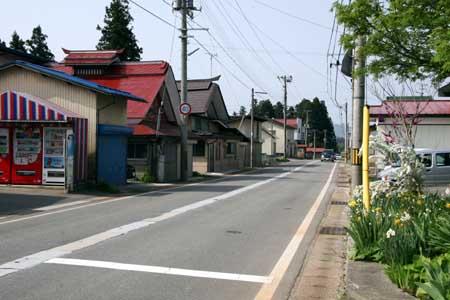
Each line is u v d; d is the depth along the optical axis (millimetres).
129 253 8203
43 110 18125
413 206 9008
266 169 45750
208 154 37906
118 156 22109
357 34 9328
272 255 8539
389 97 25219
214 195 18891
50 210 13562
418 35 8812
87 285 6309
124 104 22859
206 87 43469
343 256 8680
